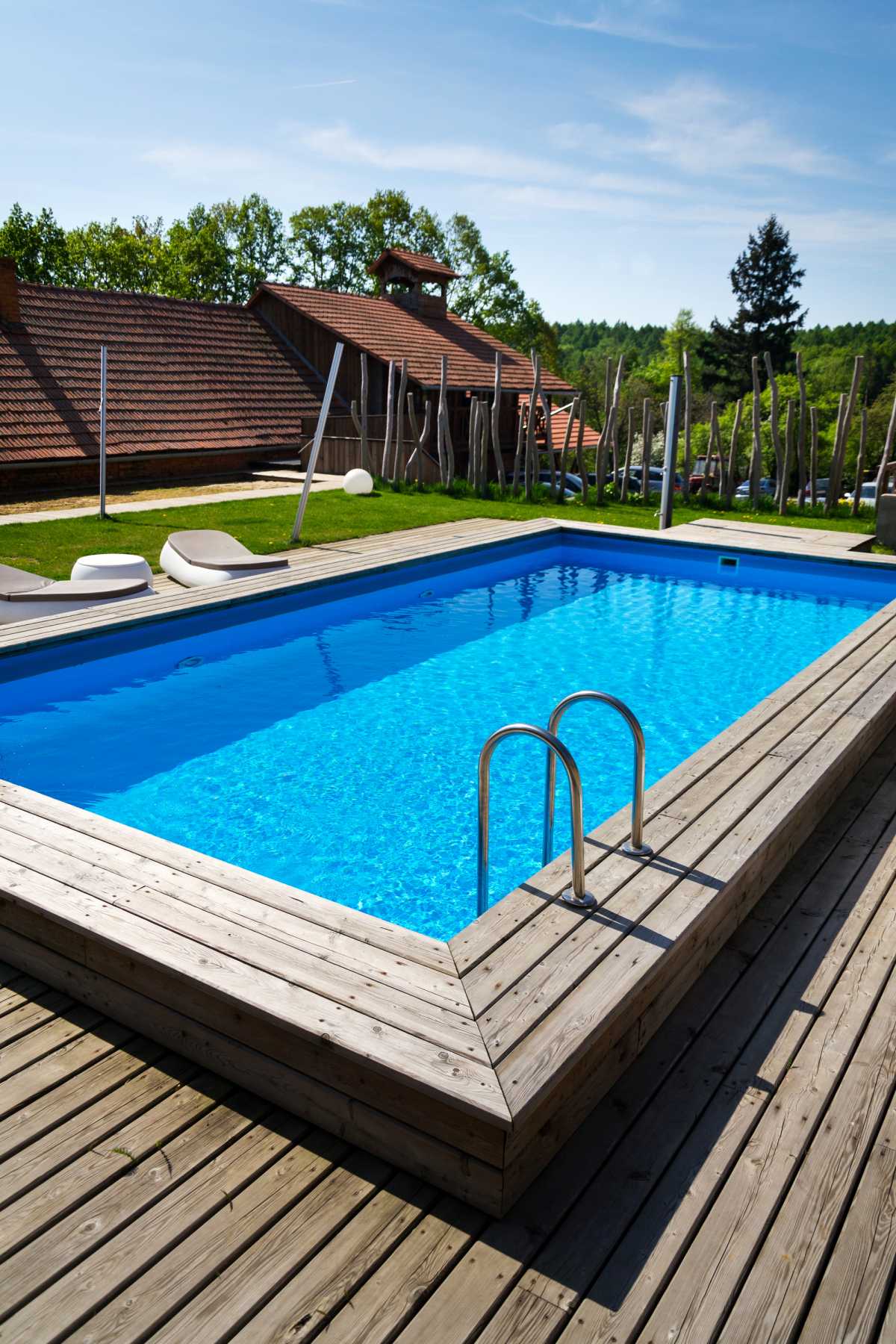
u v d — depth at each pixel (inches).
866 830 198.4
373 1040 110.4
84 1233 102.3
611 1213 105.7
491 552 479.2
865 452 622.5
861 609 427.5
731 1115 119.7
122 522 555.2
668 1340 91.4
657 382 3029.0
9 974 149.9
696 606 431.8
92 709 298.7
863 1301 95.4
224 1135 117.0
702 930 143.4
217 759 260.7
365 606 410.9
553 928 134.4
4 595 331.3
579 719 293.6
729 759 198.1
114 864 153.5
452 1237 102.8
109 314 890.7
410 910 187.9
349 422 855.7
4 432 711.7
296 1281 97.5
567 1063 107.7
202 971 123.5
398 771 253.9
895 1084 125.2
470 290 2089.1
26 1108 120.3
